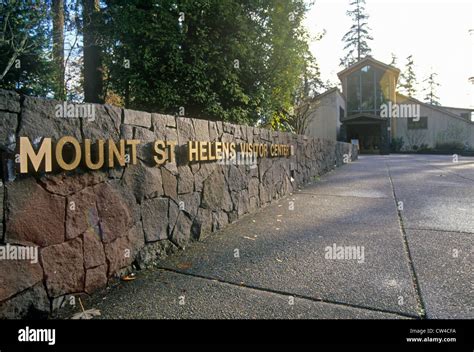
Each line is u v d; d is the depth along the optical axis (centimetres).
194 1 502
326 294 243
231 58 568
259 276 278
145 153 303
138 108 537
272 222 455
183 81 527
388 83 2750
